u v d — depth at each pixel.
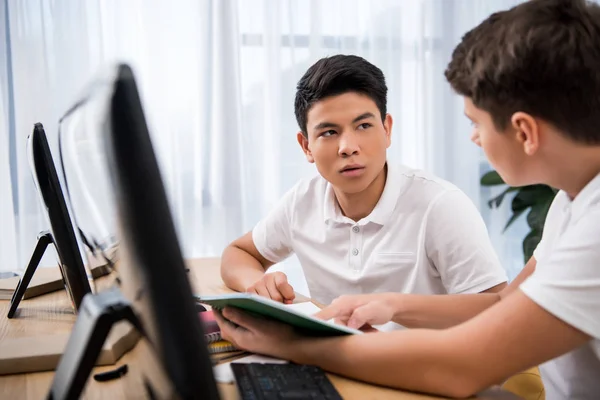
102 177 0.43
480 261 1.23
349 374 0.74
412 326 0.97
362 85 1.22
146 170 0.38
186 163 2.55
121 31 2.45
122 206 0.39
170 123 2.51
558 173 0.74
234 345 0.87
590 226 0.69
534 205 2.58
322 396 0.66
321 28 2.67
